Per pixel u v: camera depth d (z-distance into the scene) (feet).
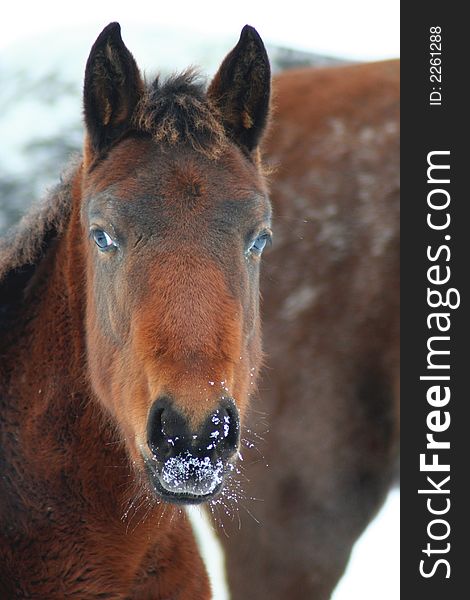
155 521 20.42
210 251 18.37
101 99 19.94
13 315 21.29
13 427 20.61
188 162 18.88
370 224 30.37
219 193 18.80
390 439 30.60
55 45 42.86
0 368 20.98
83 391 20.33
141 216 18.53
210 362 17.66
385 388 30.35
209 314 17.92
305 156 31.17
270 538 29.94
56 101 40.14
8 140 39.11
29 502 20.17
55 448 20.20
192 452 17.19
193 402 17.22
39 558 20.17
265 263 30.53
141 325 18.04
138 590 20.88
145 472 18.43
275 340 30.17
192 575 21.68
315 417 29.94
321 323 30.07
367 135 31.17
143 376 18.10
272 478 29.86
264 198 19.69
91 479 20.15
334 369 29.99
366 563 36.24
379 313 30.09
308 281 30.30
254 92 20.52
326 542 30.04
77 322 20.74
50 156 38.73
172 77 20.48
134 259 18.47
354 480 30.19
